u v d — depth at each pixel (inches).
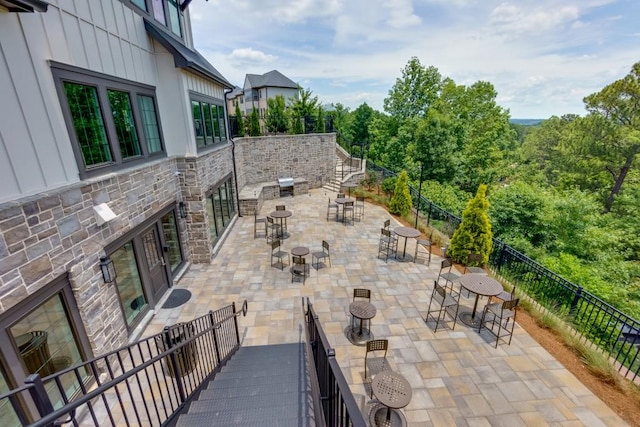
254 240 391.2
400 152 952.9
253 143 580.1
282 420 114.2
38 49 134.7
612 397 165.2
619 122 839.1
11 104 121.0
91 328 160.6
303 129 732.0
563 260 430.3
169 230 278.7
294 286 279.6
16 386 118.6
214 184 352.8
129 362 185.3
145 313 226.5
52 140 141.3
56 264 138.2
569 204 534.3
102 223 169.0
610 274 475.8
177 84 267.0
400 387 142.7
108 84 187.8
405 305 250.4
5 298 113.3
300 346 198.8
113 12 195.0
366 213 505.4
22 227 120.8
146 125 239.9
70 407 60.7
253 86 1381.6
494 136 971.3
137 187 214.5
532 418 153.4
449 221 429.4
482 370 183.6
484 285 218.8
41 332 133.1
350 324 225.3
